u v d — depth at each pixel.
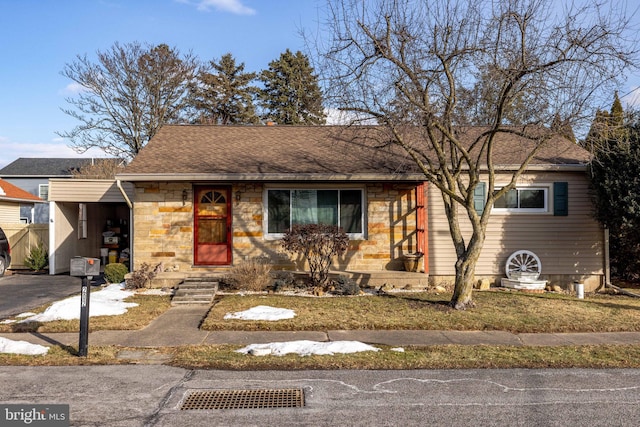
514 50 9.78
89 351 7.35
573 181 14.04
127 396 5.54
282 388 5.85
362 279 13.20
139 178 12.91
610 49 9.55
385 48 9.90
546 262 14.00
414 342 8.11
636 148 12.34
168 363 6.86
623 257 14.46
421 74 9.88
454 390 5.78
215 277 12.73
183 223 13.51
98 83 28.59
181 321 9.49
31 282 14.90
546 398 5.51
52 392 5.66
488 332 8.84
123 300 11.30
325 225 12.59
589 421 4.87
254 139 15.89
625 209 12.32
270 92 35.22
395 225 13.87
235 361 6.88
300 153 14.65
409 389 5.81
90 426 4.71
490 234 13.98
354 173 13.04
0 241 16.39
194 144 15.29
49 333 8.52
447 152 13.75
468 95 10.70
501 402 5.39
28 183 34.81
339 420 4.89
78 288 13.66
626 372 6.53
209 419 4.91
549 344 8.04
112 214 20.36
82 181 16.42
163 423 4.80
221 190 13.82
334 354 7.25
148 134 29.84
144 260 13.48
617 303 11.48
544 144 10.55
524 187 14.02
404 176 13.07
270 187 13.73
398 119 9.94
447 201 11.44
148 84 29.45
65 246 17.20
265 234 13.70
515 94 9.92
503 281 13.84
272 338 8.31
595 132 10.66
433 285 13.81
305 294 12.13
